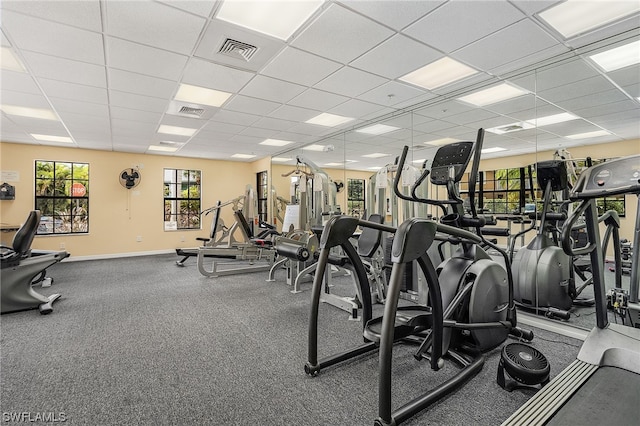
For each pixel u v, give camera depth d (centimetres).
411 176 417
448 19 238
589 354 182
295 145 699
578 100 331
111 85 354
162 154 799
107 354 245
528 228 365
